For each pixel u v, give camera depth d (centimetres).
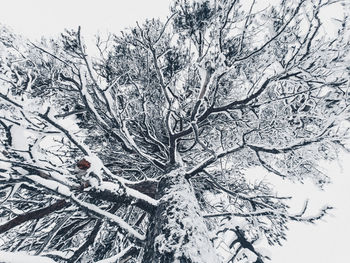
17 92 321
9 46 459
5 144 325
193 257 338
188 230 370
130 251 413
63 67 498
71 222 513
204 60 546
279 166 583
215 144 638
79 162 363
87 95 448
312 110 470
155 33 581
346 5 406
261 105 486
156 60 485
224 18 511
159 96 605
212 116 590
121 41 594
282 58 456
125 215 606
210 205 647
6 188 378
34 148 330
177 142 613
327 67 438
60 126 330
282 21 464
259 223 575
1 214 454
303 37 445
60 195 360
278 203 581
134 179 619
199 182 629
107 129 500
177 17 555
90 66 425
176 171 493
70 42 507
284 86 526
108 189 386
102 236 524
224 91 576
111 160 601
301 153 506
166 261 337
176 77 615
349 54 423
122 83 584
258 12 487
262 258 494
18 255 294
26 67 477
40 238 488
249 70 539
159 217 400
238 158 619
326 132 413
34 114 317
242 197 519
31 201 459
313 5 416
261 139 532
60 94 535
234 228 482
